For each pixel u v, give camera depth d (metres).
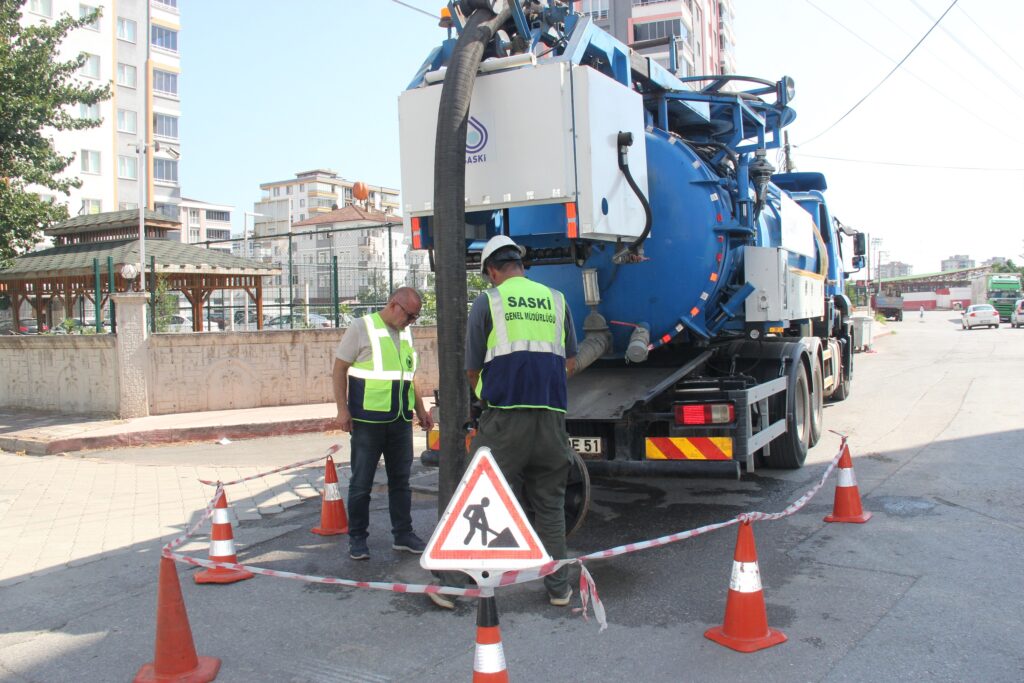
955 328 46.75
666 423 6.37
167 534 6.49
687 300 6.80
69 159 19.66
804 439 8.41
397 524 5.80
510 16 5.91
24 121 17.20
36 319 21.00
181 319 20.86
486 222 6.12
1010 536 5.68
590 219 5.34
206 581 5.27
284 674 3.90
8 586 5.31
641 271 6.87
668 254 6.81
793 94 8.65
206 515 5.02
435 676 3.84
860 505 6.21
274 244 21.47
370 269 16.30
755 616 4.03
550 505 4.70
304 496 7.72
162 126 53.66
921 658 3.82
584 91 5.34
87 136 43.06
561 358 4.67
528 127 5.39
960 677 3.62
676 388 6.53
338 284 15.73
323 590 5.10
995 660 3.78
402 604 4.82
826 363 11.48
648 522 6.43
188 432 11.31
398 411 5.62
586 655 3.99
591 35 6.20
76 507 7.44
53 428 11.48
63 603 4.99
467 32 5.34
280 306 17.83
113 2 44.66
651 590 4.89
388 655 4.10
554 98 5.33
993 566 5.07
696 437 5.91
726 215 6.93
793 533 5.92
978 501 6.62
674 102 7.53
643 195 6.02
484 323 4.62
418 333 14.95
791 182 12.57
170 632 3.85
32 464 9.70
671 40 8.38
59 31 18.39
